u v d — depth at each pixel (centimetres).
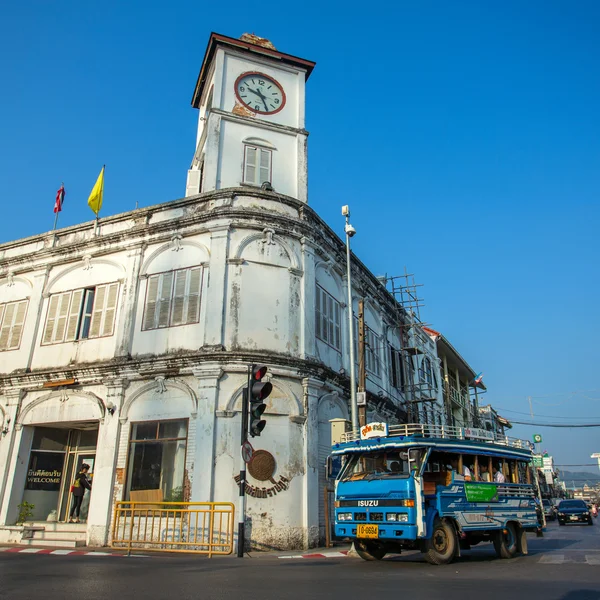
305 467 1634
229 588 741
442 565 1077
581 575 915
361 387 1669
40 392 1894
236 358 1623
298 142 2139
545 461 6094
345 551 1453
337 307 2117
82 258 2011
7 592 697
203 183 1956
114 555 1320
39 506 1861
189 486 1535
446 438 1173
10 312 2088
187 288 1772
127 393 1727
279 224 1823
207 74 2289
